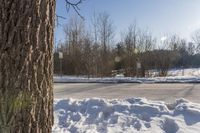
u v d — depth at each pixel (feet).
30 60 8.13
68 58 121.08
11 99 7.95
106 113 22.41
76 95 47.78
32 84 8.18
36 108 8.30
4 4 7.97
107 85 68.33
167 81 74.02
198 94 46.01
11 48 7.96
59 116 22.48
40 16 8.28
